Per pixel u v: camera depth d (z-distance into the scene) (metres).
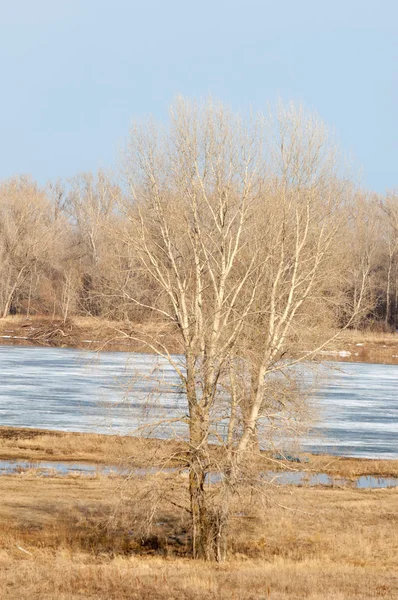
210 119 67.38
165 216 66.38
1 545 64.00
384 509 80.75
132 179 66.88
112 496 79.25
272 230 68.31
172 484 64.56
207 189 67.50
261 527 73.88
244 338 66.00
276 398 67.06
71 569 53.84
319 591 48.44
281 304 69.44
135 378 65.12
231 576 53.03
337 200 70.88
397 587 51.03
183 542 69.38
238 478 63.03
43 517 73.06
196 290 66.25
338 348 72.25
